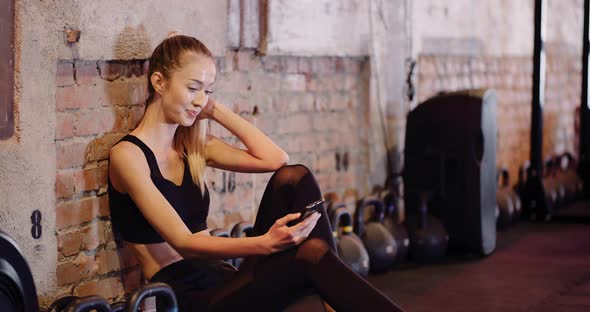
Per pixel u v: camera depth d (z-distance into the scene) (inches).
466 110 194.1
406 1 208.7
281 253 104.3
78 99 112.6
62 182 110.2
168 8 126.7
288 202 112.8
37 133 103.2
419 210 193.2
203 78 110.5
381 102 203.8
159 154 113.3
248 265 106.8
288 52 167.5
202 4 135.7
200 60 110.4
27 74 101.0
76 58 109.3
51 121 105.7
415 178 198.4
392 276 177.9
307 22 172.9
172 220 106.7
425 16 219.6
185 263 113.7
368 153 201.5
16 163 99.8
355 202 199.0
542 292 165.0
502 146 281.0
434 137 195.8
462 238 195.9
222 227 152.4
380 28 200.8
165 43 112.0
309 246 103.3
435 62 229.6
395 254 180.4
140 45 121.0
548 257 199.5
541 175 255.1
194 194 116.9
